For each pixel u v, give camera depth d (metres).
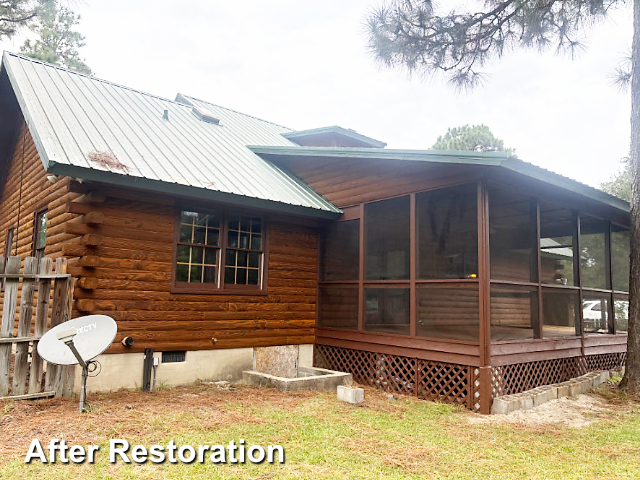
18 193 9.55
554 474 3.92
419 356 7.06
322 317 8.81
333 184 8.92
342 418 5.44
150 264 6.75
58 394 5.68
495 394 6.42
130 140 7.51
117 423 4.73
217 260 7.59
